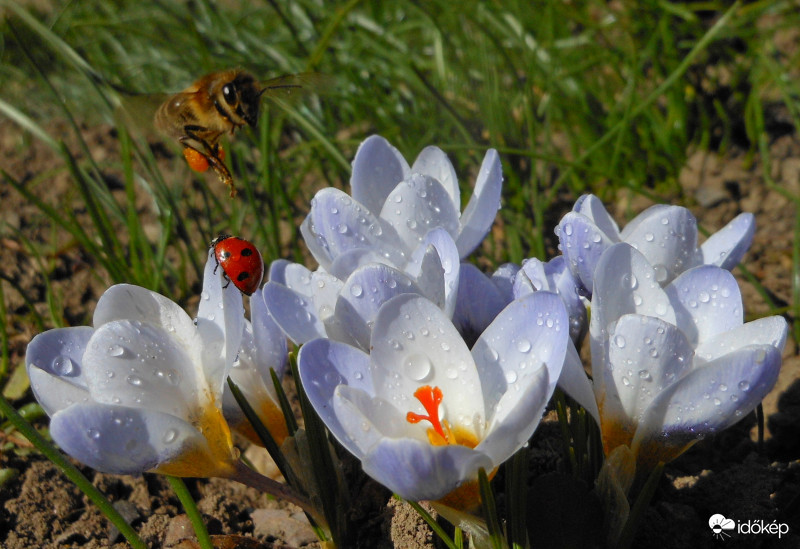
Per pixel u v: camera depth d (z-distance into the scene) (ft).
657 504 0.54
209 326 0.44
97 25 0.94
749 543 0.52
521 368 0.42
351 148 0.91
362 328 0.45
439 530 0.46
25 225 0.87
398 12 1.07
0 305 0.69
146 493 0.59
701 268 0.46
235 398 0.48
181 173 0.93
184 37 1.02
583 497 0.46
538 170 0.95
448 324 0.42
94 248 0.70
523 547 0.45
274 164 0.78
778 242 0.82
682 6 0.99
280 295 0.47
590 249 0.49
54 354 0.44
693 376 0.42
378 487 0.53
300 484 0.49
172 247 0.84
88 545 0.56
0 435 0.62
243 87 0.53
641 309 0.46
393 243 0.49
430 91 0.79
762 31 1.02
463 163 0.89
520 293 0.47
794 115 0.85
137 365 0.43
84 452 0.41
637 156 0.92
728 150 0.94
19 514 0.57
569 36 1.03
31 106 1.03
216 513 0.57
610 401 0.45
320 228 0.50
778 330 0.44
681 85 0.92
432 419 0.41
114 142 1.00
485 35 0.90
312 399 0.41
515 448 0.40
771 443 0.60
